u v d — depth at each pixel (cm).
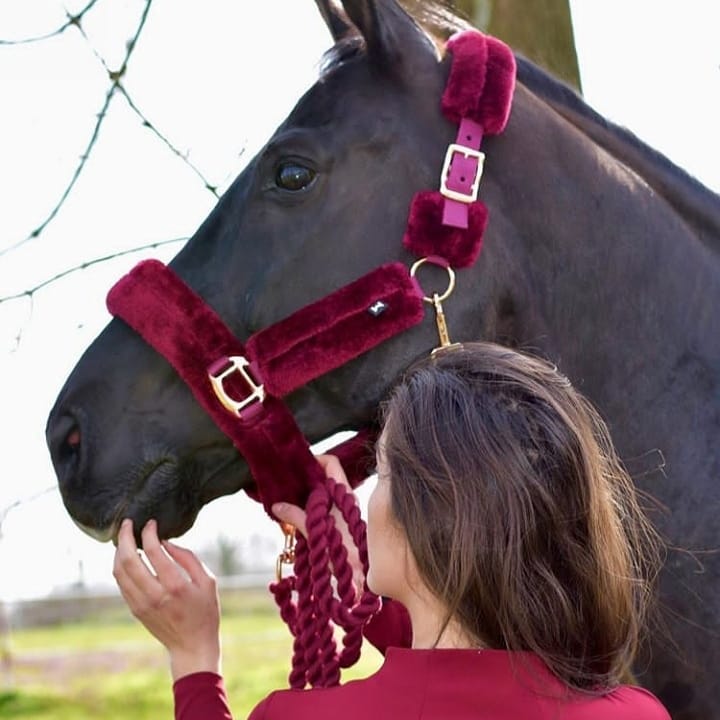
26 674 941
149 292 177
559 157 184
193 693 155
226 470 181
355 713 123
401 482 124
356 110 180
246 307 177
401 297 172
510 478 122
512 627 120
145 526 175
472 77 179
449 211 174
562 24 266
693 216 193
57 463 181
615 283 183
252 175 182
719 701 177
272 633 1137
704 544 179
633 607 131
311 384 176
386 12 184
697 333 186
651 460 181
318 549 167
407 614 182
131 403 177
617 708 124
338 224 176
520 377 131
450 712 120
